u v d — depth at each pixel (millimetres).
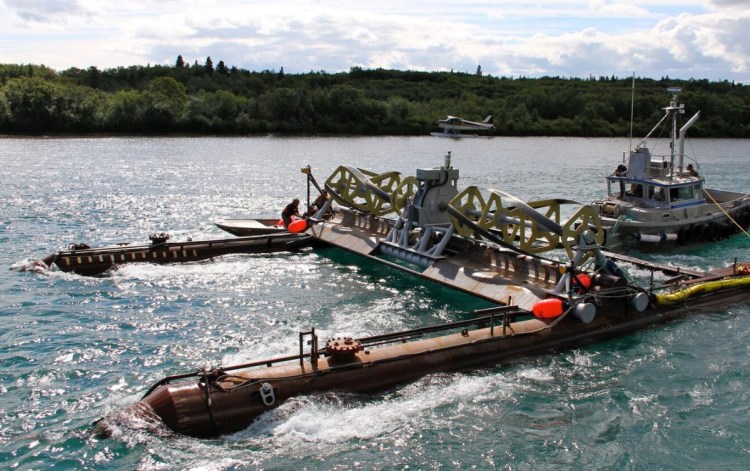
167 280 25297
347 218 32000
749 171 69875
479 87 196375
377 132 144500
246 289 24359
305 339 19172
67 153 87500
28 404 15188
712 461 13320
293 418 14117
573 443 13852
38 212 41531
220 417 13648
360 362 15453
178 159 82562
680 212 33281
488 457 13289
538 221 21250
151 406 13664
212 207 45656
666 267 25281
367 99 153375
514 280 21953
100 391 15859
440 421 14539
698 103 135125
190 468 12570
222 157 86312
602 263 21438
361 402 15062
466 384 16188
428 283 25578
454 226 25016
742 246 33969
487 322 18625
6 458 12961
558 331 18641
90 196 49219
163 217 41250
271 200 49531
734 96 157375
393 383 15719
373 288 24781
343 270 27422
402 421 14469
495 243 24672
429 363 16359
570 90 170375
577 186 58844
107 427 13688
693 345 19172
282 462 12852
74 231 35969
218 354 18109
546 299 19188
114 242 33281
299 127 140125
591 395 15930
